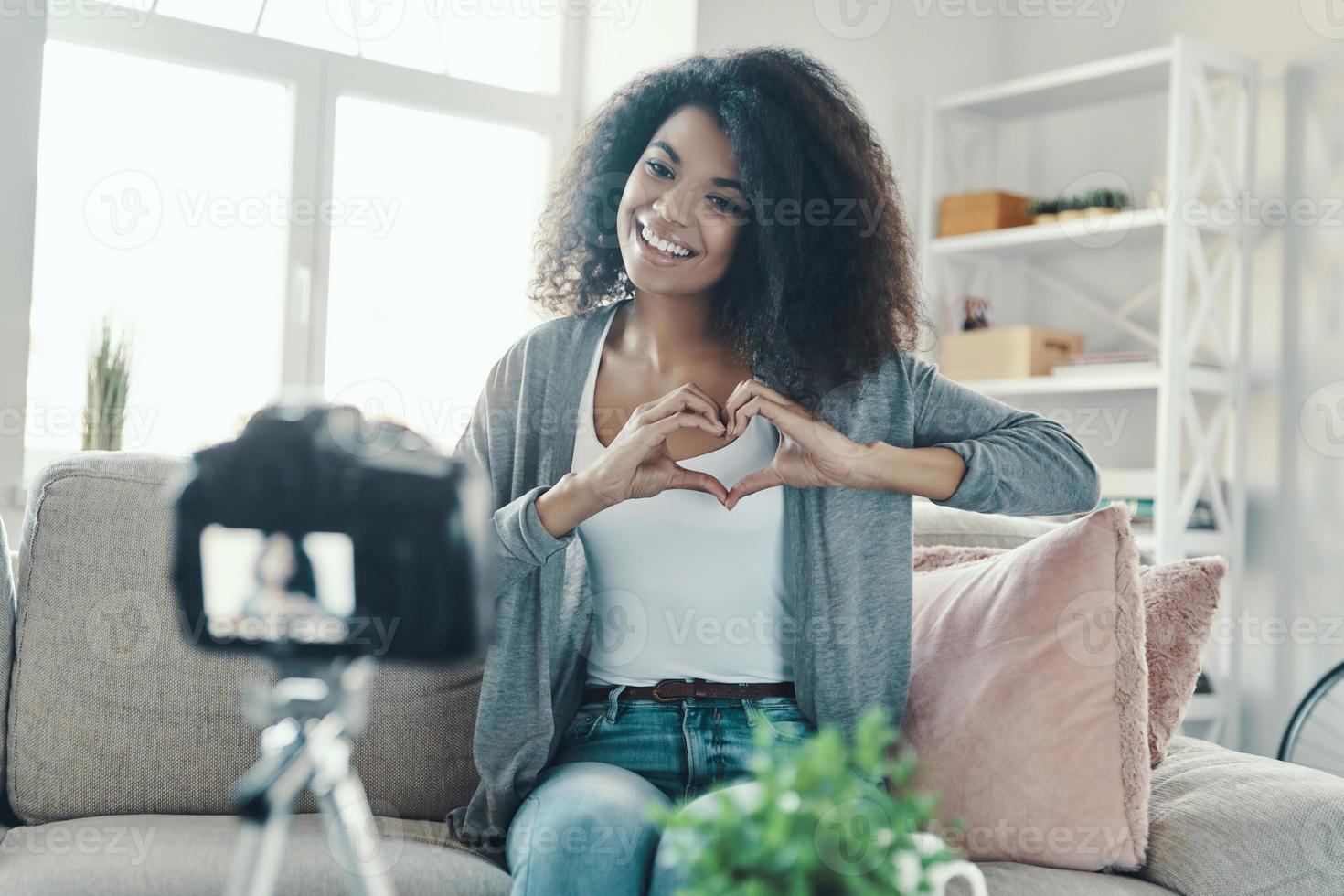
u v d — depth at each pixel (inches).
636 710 55.1
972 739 55.7
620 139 63.3
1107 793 54.1
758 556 57.0
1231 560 124.0
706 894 28.1
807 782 28.7
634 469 53.2
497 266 125.0
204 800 59.6
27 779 58.5
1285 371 124.2
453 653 29.2
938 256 139.5
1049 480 59.4
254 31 112.5
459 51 124.0
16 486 93.7
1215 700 121.3
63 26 103.2
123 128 107.0
